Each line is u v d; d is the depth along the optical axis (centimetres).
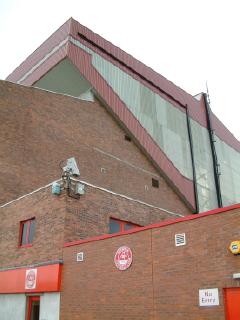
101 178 2594
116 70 3033
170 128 3416
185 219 1030
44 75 2748
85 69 2709
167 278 1023
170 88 3638
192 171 3488
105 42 3002
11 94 2273
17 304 1508
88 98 2806
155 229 1102
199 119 3928
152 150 3084
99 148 2681
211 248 944
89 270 1262
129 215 1673
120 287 1142
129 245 1162
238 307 856
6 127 2164
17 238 1652
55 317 1314
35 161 2219
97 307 1190
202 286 935
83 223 1471
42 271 1424
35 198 1622
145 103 3228
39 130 2330
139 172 2947
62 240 1395
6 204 1817
